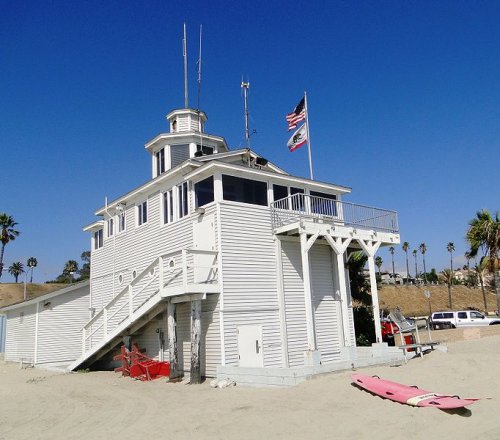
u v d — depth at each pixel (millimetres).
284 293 18188
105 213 25500
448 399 9867
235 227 17344
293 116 22594
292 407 10289
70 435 9758
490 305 74562
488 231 33344
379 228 19984
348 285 20859
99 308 25078
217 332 16266
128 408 12047
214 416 10180
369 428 8656
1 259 63625
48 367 23750
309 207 20312
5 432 10430
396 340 23125
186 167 18797
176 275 17000
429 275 108625
